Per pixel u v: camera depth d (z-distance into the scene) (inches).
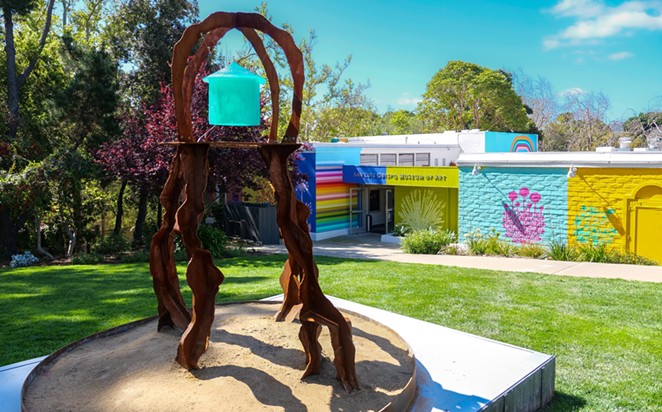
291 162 639.1
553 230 588.7
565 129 1813.5
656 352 216.8
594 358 211.0
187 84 142.6
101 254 615.5
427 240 617.0
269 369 142.8
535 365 170.1
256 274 425.7
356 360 157.2
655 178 518.6
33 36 870.4
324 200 865.5
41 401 132.2
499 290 332.5
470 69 1854.1
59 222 693.3
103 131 712.4
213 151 541.6
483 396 148.1
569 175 563.8
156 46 803.4
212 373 139.1
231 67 146.9
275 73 154.4
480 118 1834.4
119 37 828.6
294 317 180.5
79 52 714.8
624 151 682.8
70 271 467.2
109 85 703.1
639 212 531.5
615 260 492.4
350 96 1402.6
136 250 658.8
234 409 124.1
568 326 251.4
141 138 586.6
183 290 342.3
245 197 866.8
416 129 2180.1
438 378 160.2
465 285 349.4
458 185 679.7
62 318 278.4
